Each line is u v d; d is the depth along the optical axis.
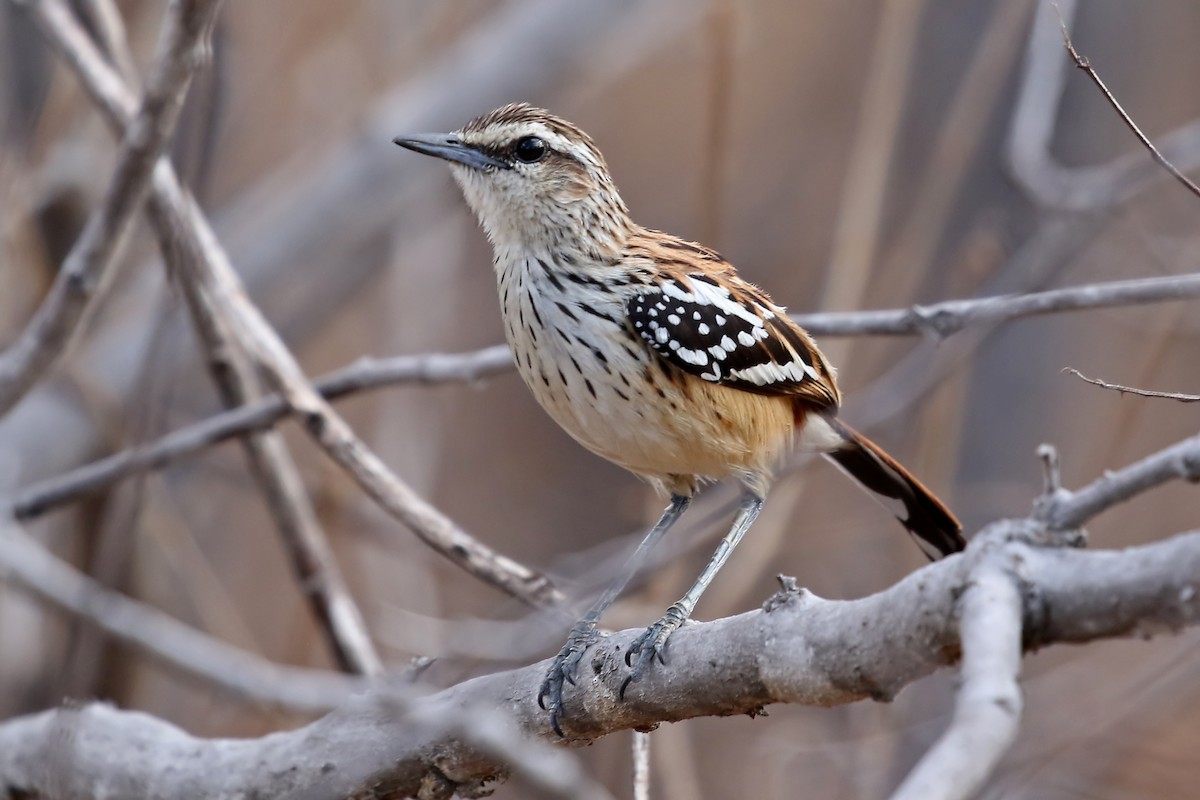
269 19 16.75
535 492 17.62
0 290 12.61
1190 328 14.15
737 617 6.30
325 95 16.55
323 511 13.29
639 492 16.48
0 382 9.29
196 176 9.81
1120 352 15.38
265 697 6.55
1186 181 6.82
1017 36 14.66
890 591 5.40
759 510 9.21
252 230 15.58
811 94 18.72
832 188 18.08
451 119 15.90
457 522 17.34
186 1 8.02
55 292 9.08
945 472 12.97
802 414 9.58
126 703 12.58
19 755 8.55
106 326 14.13
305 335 16.16
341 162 15.69
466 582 14.51
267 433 10.38
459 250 16.59
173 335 10.97
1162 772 13.05
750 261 17.94
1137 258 14.52
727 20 12.52
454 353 17.19
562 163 8.99
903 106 14.76
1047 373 15.13
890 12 13.40
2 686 12.80
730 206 17.97
